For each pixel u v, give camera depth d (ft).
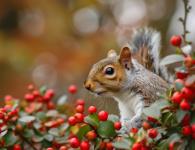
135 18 8.95
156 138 6.01
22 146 6.39
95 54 8.74
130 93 6.60
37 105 6.52
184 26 6.17
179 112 5.92
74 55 8.76
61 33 8.84
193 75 5.90
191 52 5.99
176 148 5.99
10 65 8.63
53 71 8.73
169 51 8.48
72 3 9.11
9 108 6.35
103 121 6.10
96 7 9.10
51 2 9.04
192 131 5.93
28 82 8.67
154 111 5.98
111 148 6.07
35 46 8.78
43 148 6.42
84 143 6.09
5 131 6.26
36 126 6.40
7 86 8.63
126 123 6.39
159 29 8.91
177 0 9.25
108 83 6.57
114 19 9.09
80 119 6.12
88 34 8.86
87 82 6.57
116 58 6.62
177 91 5.94
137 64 6.65
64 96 6.63
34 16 9.14
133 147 5.97
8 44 8.71
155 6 9.27
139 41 6.86
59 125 6.44
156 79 6.62
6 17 9.57
